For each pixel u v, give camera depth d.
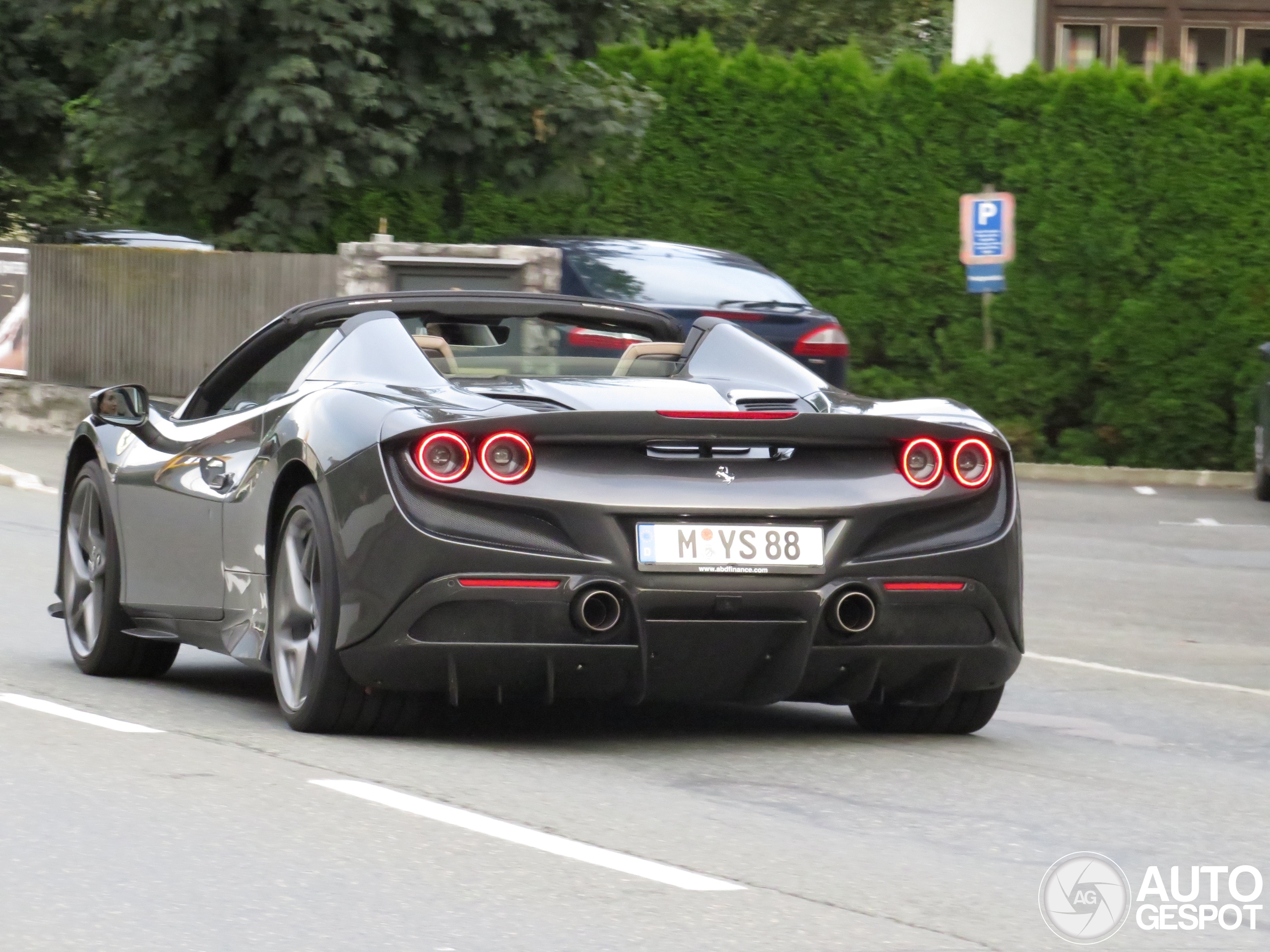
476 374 21.69
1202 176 65.56
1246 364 65.56
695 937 13.25
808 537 19.11
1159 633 32.72
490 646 18.62
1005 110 66.75
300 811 16.73
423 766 18.88
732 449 19.19
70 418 69.75
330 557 19.41
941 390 67.88
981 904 14.38
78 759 18.81
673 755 20.08
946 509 19.75
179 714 21.72
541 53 65.81
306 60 62.34
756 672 19.39
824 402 20.34
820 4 135.88
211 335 66.81
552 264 55.97
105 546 24.80
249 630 21.55
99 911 13.65
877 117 67.75
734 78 68.81
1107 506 55.47
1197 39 87.56
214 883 14.38
